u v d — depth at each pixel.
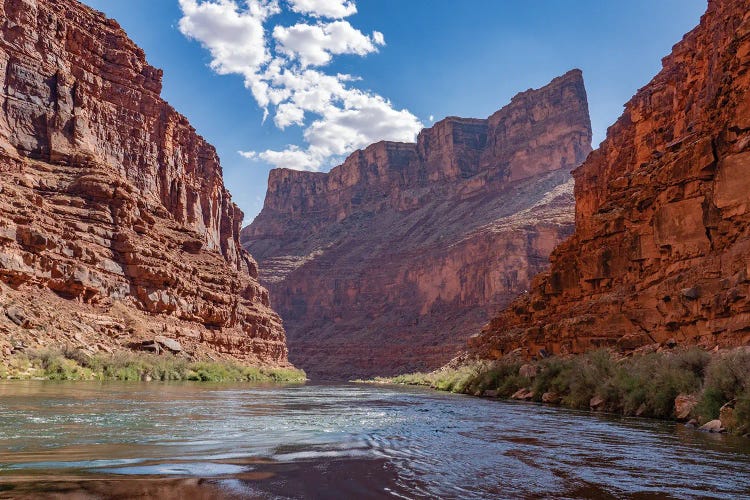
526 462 11.60
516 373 42.31
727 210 29.20
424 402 32.12
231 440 13.31
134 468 9.43
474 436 15.89
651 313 35.09
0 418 15.06
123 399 23.16
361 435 15.29
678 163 33.94
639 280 38.34
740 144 28.88
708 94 40.28
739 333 25.58
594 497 8.66
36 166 57.41
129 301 57.09
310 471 9.91
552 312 53.34
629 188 46.09
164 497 7.60
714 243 30.53
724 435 16.69
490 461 11.58
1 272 43.78
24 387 26.72
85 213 56.66
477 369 50.59
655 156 47.47
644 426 19.25
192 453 11.22
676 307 31.48
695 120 41.38
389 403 30.47
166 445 12.05
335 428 16.80
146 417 17.05
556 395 33.03
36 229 48.16
